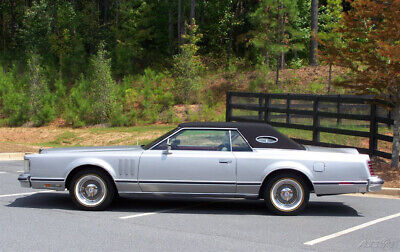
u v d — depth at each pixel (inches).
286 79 1079.6
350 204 365.7
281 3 1026.7
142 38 1368.1
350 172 315.0
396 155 476.7
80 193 323.0
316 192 315.6
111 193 322.7
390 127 660.1
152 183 315.6
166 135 325.1
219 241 252.5
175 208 339.0
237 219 305.6
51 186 321.7
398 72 437.1
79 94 1065.5
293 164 313.0
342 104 695.1
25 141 864.9
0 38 1537.9
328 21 1157.7
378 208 350.3
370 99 515.5
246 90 1072.2
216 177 314.2
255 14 1043.9
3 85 1143.6
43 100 1055.6
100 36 1334.9
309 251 237.6
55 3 1387.8
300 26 1301.7
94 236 259.0
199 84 1082.7
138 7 1418.6
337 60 483.8
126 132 843.4
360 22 468.8
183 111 1009.5
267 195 316.5
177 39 1413.6
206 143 322.7
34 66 1082.7
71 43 1338.6
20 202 350.0
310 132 677.9
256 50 1312.7
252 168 313.3
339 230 281.4
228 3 1323.8
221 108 1026.7
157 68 1325.0
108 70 1022.4
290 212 316.8
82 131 900.6
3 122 1032.8
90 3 1417.3
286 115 672.4
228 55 1316.4
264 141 322.0
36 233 263.6
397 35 439.8
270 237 262.7
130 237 258.1
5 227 276.1
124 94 1113.4
